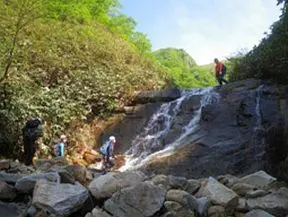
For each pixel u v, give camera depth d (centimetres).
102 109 1914
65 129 1733
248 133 1475
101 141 1786
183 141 1577
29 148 1227
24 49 1753
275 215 514
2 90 1522
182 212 495
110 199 488
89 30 2273
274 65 1797
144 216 477
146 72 2233
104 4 2712
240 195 562
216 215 512
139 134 1777
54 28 2095
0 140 1476
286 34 1741
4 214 505
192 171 1346
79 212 497
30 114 1556
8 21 1773
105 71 2067
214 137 1495
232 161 1361
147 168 1420
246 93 1658
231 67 2345
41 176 541
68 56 2005
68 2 2350
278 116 1505
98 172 699
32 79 1775
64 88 1845
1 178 559
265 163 1359
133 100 1977
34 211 480
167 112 1792
